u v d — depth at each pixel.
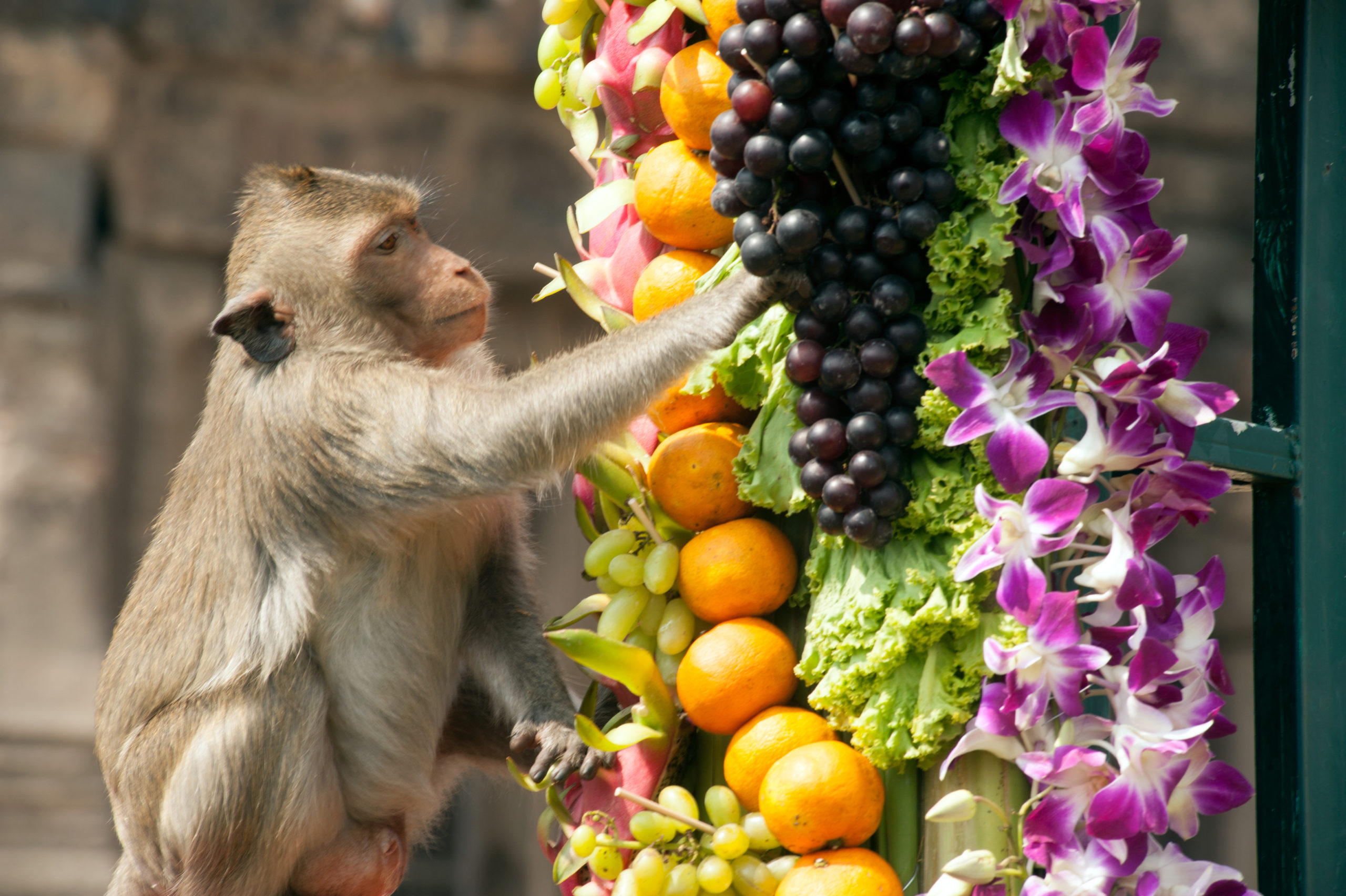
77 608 12.05
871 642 2.95
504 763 4.61
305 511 4.18
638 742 3.33
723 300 3.34
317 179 4.61
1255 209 3.74
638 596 3.39
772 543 3.26
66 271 12.30
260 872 4.14
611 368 3.54
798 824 2.95
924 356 2.96
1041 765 2.83
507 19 12.44
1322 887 3.37
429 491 3.99
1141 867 2.90
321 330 4.37
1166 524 3.04
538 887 12.23
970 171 2.97
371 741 4.29
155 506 12.35
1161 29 12.88
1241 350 12.68
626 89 3.61
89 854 11.52
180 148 12.35
